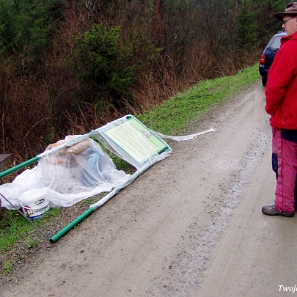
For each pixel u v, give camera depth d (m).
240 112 8.47
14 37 16.11
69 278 3.23
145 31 15.17
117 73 12.02
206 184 4.83
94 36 11.55
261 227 3.78
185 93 11.51
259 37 25.52
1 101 9.41
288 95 3.47
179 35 17.00
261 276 3.10
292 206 3.88
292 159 3.72
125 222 4.06
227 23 21.45
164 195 4.61
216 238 3.66
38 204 4.29
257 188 4.64
